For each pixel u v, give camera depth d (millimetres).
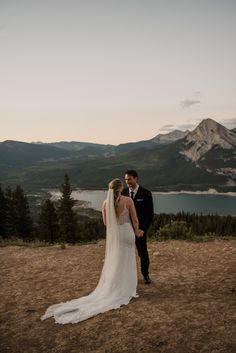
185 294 7105
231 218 67875
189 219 65812
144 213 7703
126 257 7219
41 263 10453
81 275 9023
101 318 6250
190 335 5363
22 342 5668
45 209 64250
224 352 4828
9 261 10891
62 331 5906
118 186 7328
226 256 10023
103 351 5160
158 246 11891
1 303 7398
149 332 5578
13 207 63719
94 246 12422
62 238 63000
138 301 6887
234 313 5980
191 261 9766
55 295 7672
